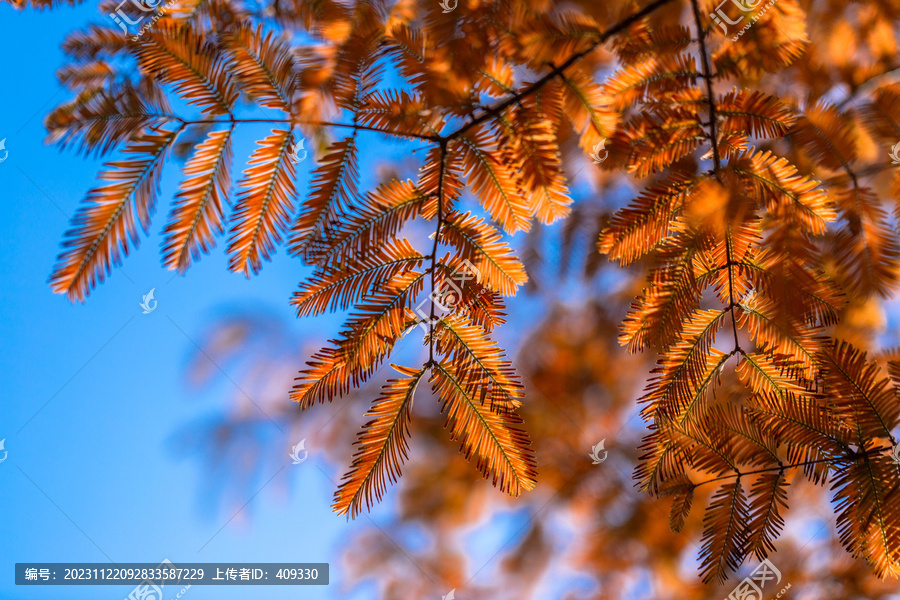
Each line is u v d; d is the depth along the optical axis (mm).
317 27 917
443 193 909
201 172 878
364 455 889
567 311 1174
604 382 1206
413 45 902
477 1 896
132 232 872
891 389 903
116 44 912
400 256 902
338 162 895
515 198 915
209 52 878
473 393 893
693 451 923
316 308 896
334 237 896
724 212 891
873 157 925
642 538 1146
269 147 885
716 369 919
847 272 927
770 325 912
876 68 924
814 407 913
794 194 899
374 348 895
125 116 872
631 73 914
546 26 899
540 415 1215
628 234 917
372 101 894
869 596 1041
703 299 1045
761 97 908
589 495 1206
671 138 915
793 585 1066
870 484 899
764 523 918
